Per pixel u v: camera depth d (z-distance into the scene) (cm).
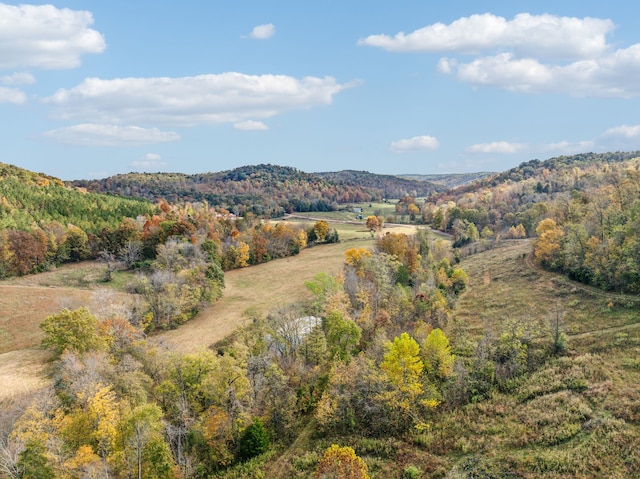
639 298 7481
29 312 8638
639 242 7650
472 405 5600
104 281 10694
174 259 10631
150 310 8619
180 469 5178
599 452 4169
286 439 5819
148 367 6694
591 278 8662
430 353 6169
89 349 6619
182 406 5762
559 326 7206
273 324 7888
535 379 5822
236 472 5275
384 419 5609
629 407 4697
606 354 6025
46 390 5616
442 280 10000
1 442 4516
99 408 4909
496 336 7231
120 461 4812
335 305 7994
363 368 6131
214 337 8062
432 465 4691
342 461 4141
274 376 6147
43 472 4397
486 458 4562
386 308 8588
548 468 4156
